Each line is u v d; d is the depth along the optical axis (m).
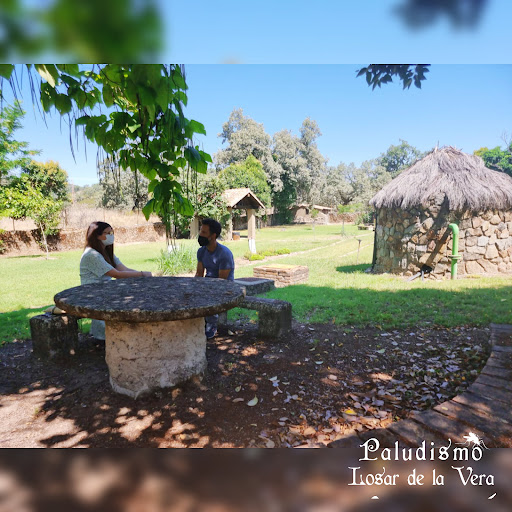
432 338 4.61
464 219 9.03
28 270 12.54
